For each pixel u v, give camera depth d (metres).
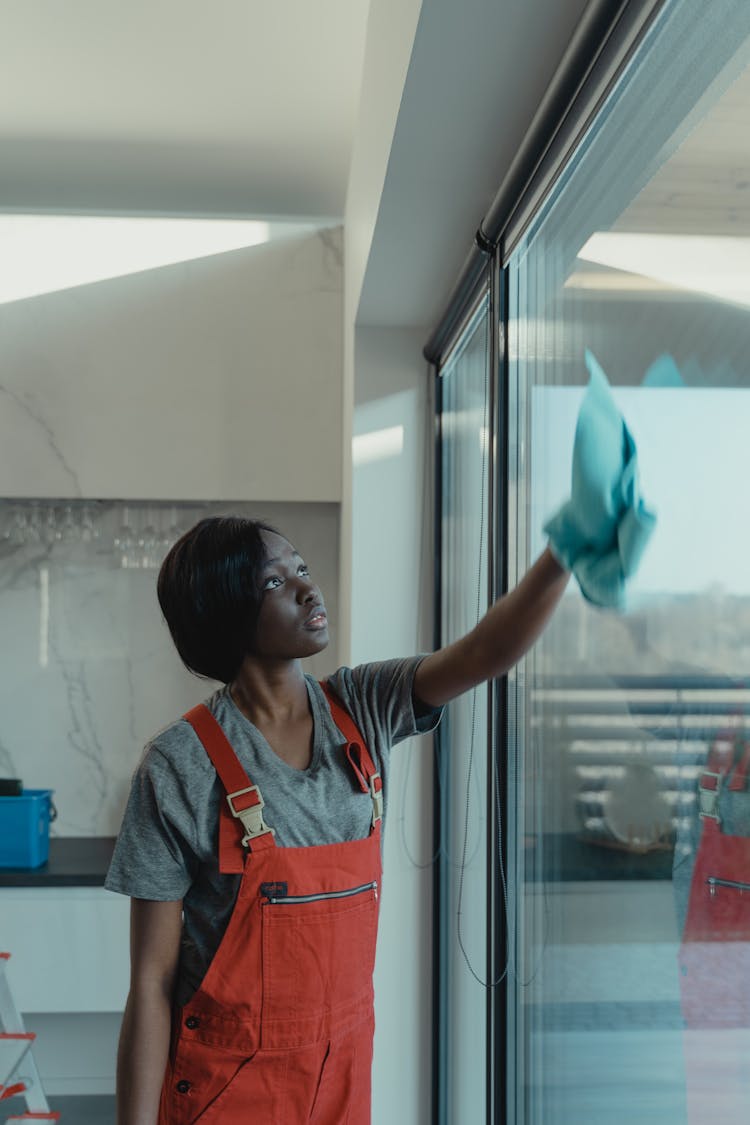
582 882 1.30
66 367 3.40
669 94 1.00
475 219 2.06
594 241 1.26
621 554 0.87
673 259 0.97
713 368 0.86
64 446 3.39
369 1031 1.32
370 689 1.38
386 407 2.86
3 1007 2.97
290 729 1.33
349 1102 1.28
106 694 3.81
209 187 3.45
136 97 2.89
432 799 2.78
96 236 3.43
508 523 1.80
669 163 0.99
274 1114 1.24
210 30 2.57
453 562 2.59
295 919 1.24
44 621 3.81
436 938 2.71
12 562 3.81
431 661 1.34
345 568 3.14
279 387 3.45
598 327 1.23
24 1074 3.08
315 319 3.46
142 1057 1.25
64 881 3.19
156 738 1.31
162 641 3.83
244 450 3.43
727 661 0.84
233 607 1.29
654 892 1.03
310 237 3.47
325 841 1.27
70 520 3.61
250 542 1.31
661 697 1.00
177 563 1.32
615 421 0.88
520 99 1.58
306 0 2.44
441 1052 2.67
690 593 0.92
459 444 2.51
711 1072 0.90
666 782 1.00
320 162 3.26
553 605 1.18
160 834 1.27
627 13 1.09
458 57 1.45
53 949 3.19
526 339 1.69
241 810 1.24
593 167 1.28
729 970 0.86
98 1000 3.20
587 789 1.27
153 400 3.42
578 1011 1.33
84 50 2.66
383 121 1.90
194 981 1.28
